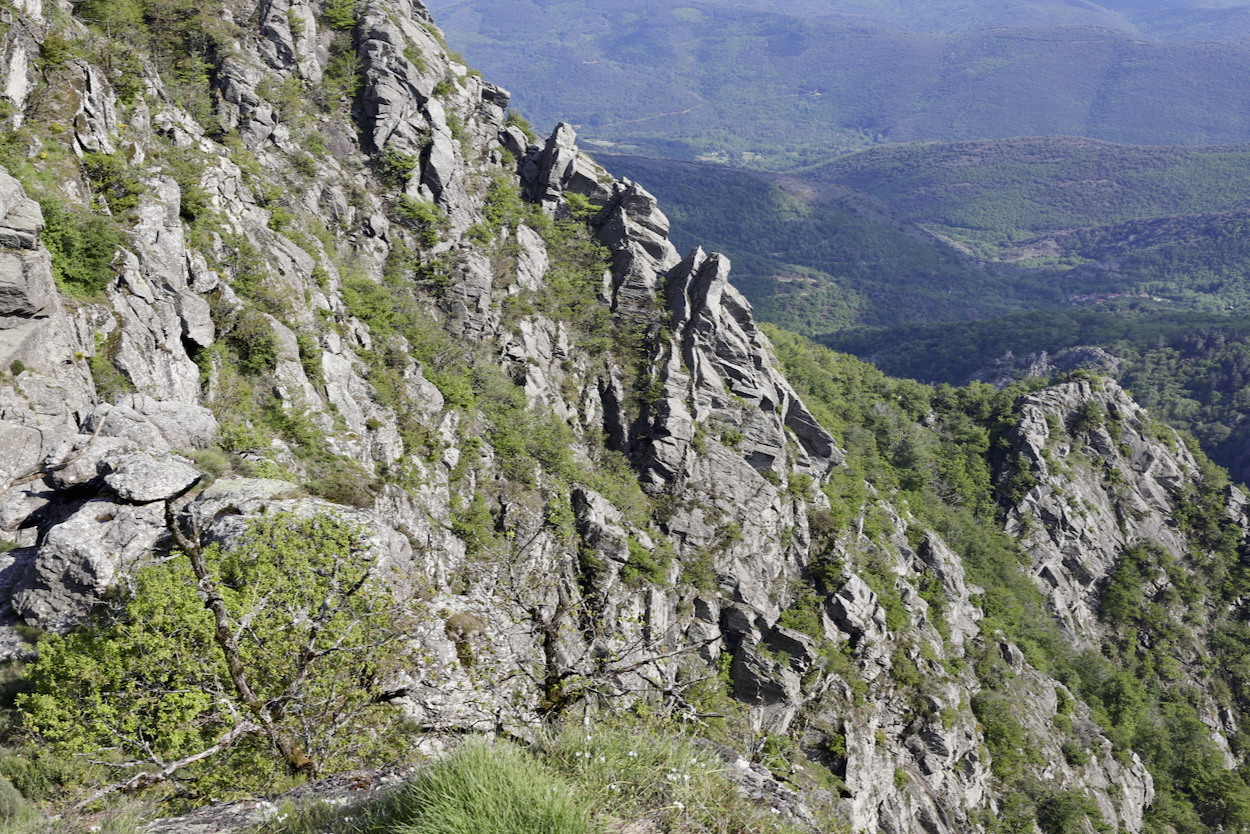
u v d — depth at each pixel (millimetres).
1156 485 164000
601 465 86688
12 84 44844
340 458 49688
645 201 104312
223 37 80250
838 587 90500
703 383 94312
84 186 45094
